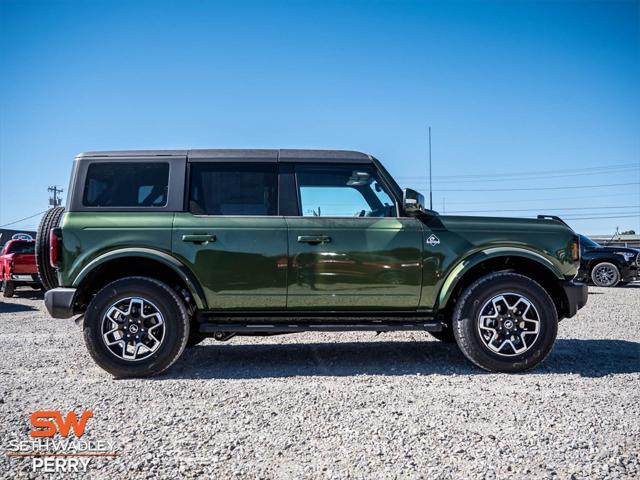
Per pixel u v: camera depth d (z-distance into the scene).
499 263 5.32
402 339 6.80
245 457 2.97
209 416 3.64
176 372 4.99
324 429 3.38
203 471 2.80
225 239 4.96
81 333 7.36
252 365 5.27
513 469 2.80
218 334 5.37
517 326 4.93
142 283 4.80
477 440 3.18
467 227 5.13
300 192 5.14
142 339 4.82
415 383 4.50
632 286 15.78
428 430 3.35
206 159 5.15
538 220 5.27
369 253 5.01
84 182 5.05
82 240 4.88
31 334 7.27
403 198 5.03
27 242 14.59
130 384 4.52
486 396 4.09
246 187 5.13
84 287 4.96
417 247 5.04
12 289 13.80
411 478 2.71
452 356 5.68
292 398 4.05
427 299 5.07
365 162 5.25
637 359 5.45
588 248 15.59
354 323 5.11
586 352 5.79
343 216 5.12
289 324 5.05
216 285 4.94
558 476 2.73
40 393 4.24
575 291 5.05
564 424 3.45
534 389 4.30
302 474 2.76
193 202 5.06
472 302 4.92
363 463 2.88
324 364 5.31
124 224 4.94
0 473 2.79
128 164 5.12
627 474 2.74
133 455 3.00
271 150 5.24
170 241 4.93
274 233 4.99
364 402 3.93
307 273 4.98
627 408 3.78
